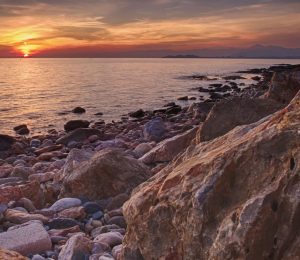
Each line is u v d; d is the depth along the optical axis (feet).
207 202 11.14
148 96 151.53
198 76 277.03
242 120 32.99
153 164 35.86
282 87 47.62
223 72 345.92
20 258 13.24
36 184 28.32
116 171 28.27
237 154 11.34
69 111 113.29
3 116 104.06
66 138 64.28
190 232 11.43
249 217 9.93
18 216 23.41
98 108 120.06
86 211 25.07
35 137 72.95
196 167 12.55
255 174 10.79
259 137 11.27
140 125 77.71
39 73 402.11
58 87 201.36
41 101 139.03
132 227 13.93
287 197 9.87
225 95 128.98
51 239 20.12
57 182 33.24
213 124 33.30
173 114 97.25
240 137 13.99
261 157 10.87
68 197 28.14
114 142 51.85
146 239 13.08
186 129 61.57
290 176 10.05
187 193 12.01
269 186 10.27
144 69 468.75
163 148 35.76
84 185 27.94
